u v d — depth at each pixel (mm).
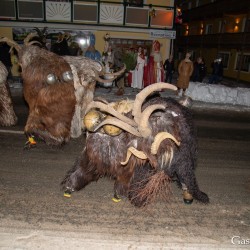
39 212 4023
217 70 17359
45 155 5918
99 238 3570
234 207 4516
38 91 5395
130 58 13625
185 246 3535
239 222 4125
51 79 5227
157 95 4238
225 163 6238
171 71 15859
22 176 5020
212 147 7164
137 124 3348
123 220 3969
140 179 3932
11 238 3475
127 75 14211
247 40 22547
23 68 5512
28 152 6000
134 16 16344
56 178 5020
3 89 7109
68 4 15625
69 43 15461
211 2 31594
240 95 12781
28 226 3713
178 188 4945
